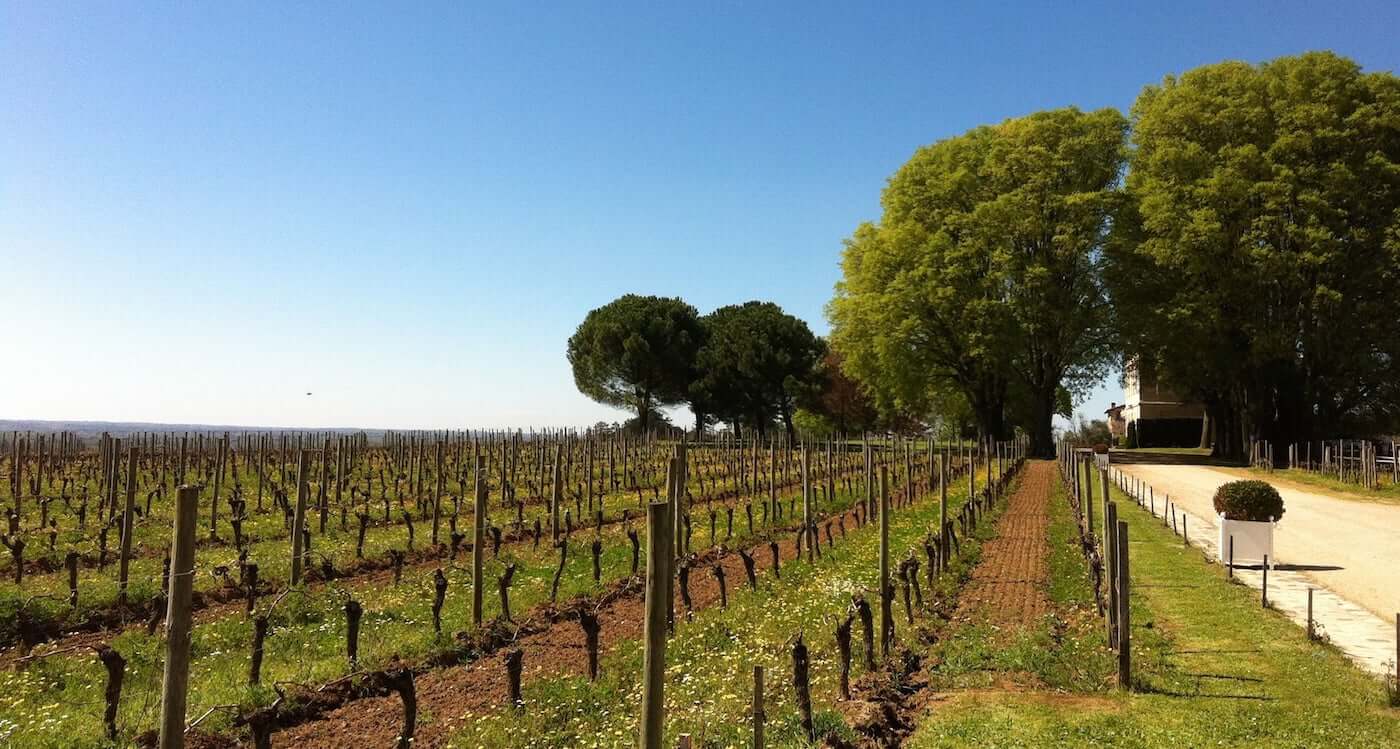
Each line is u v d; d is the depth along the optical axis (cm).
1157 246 4822
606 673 1145
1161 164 4938
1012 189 5541
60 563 1902
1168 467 4797
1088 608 1473
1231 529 1811
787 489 3872
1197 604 1477
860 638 1285
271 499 3159
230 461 4581
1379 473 3772
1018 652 1181
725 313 9525
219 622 1413
